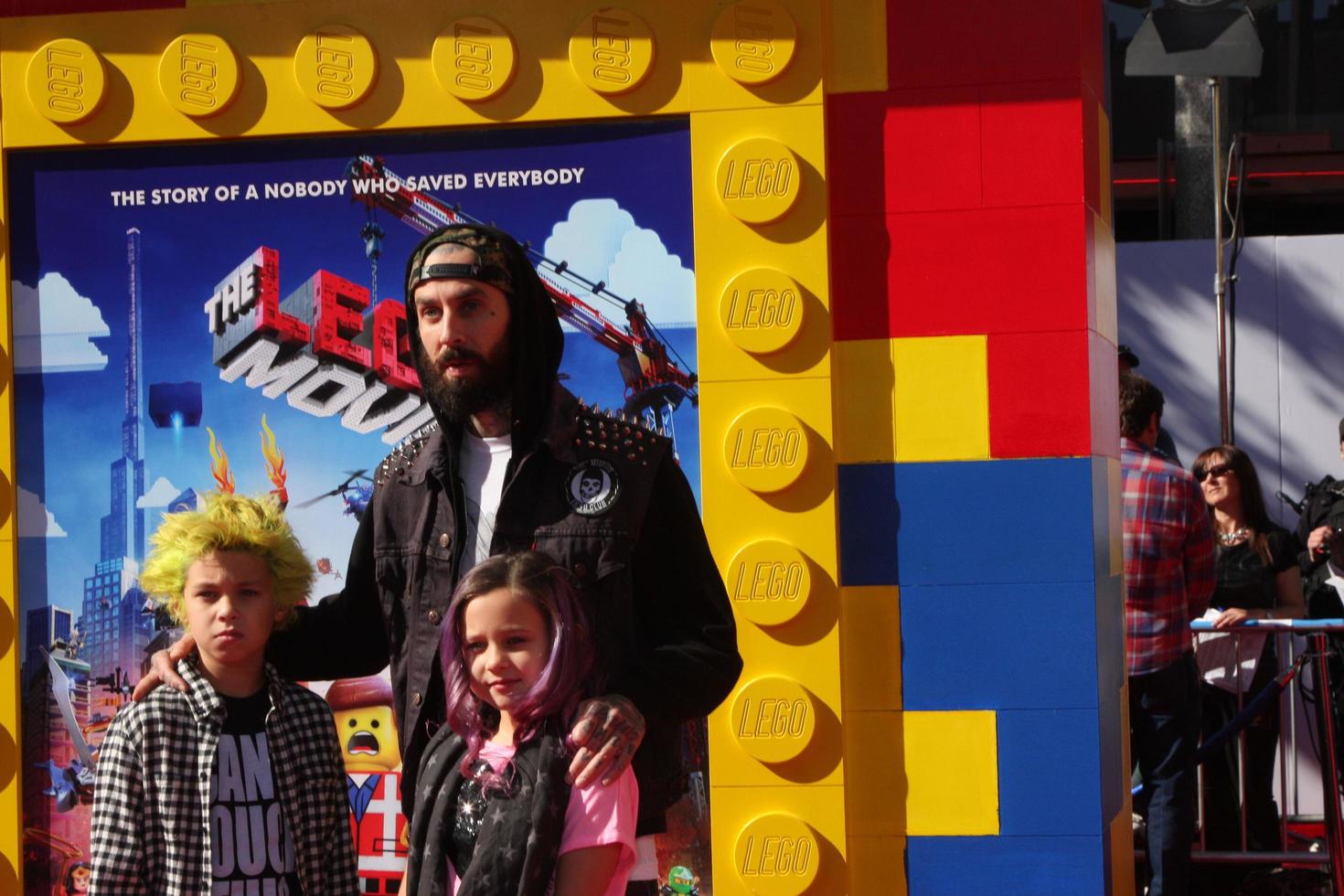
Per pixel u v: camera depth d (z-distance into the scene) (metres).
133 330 3.42
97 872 2.63
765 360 3.23
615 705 2.33
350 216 3.37
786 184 3.20
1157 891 4.77
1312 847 5.79
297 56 3.32
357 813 3.35
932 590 3.25
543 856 2.22
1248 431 7.99
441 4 3.30
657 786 2.58
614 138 3.29
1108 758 3.34
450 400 2.57
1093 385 3.25
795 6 3.22
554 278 3.31
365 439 3.38
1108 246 3.69
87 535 3.42
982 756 3.23
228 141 3.38
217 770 2.70
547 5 3.28
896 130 3.26
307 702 2.82
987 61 3.24
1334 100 12.84
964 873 3.23
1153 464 4.79
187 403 3.41
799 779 3.22
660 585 2.62
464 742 2.37
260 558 2.74
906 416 3.26
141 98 3.37
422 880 2.33
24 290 3.44
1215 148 7.92
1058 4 3.22
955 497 3.25
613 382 3.30
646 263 3.28
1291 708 6.33
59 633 3.42
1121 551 3.78
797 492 3.23
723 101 3.24
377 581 2.70
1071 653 3.21
